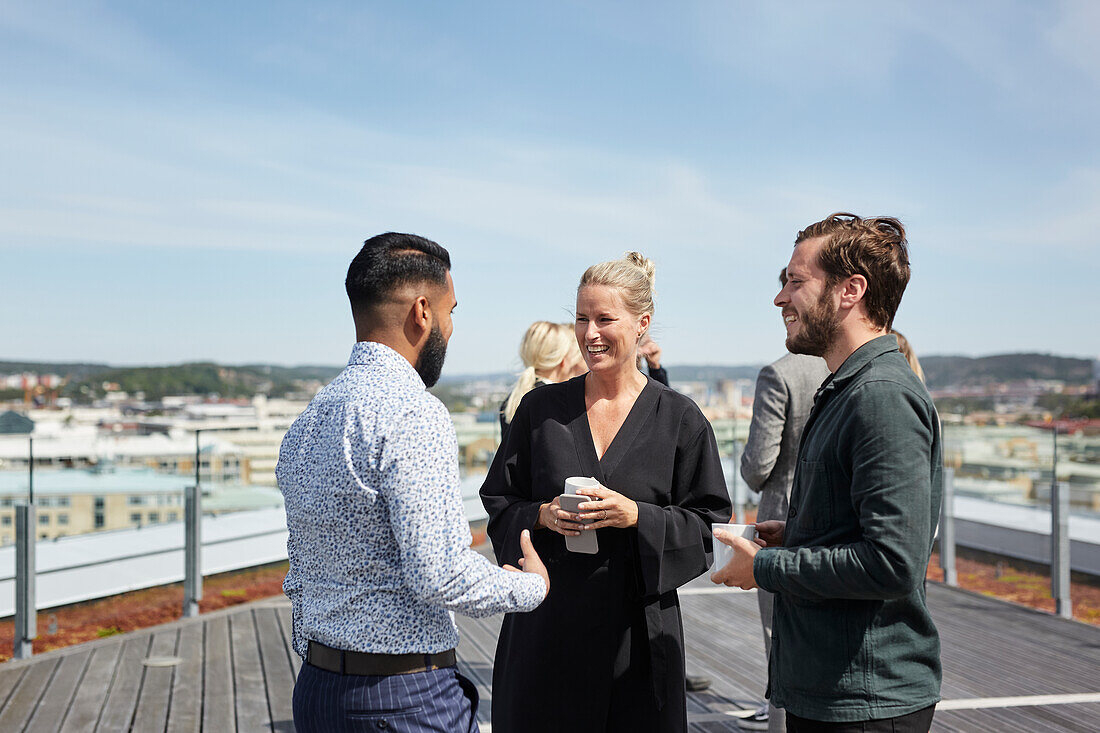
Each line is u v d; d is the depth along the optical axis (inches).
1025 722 142.2
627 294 89.9
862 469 60.6
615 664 86.2
